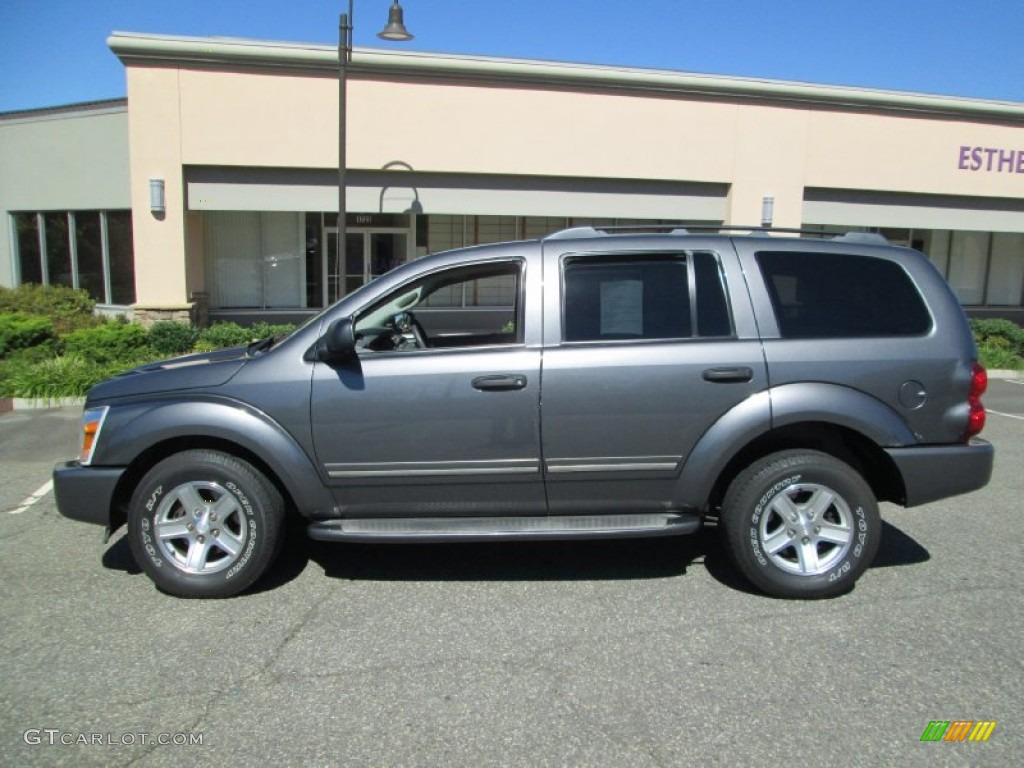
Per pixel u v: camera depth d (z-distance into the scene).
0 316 13.30
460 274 4.58
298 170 15.27
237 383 4.39
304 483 4.39
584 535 4.36
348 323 4.23
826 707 3.34
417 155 15.50
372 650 3.86
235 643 3.94
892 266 4.54
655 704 3.37
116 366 11.85
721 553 5.16
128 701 3.41
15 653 3.83
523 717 3.28
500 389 4.30
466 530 4.38
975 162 18.19
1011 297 22.28
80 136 17.88
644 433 4.32
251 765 2.97
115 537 5.56
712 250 4.50
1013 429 9.52
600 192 16.55
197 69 14.56
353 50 14.80
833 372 4.33
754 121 16.83
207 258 17.61
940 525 5.75
